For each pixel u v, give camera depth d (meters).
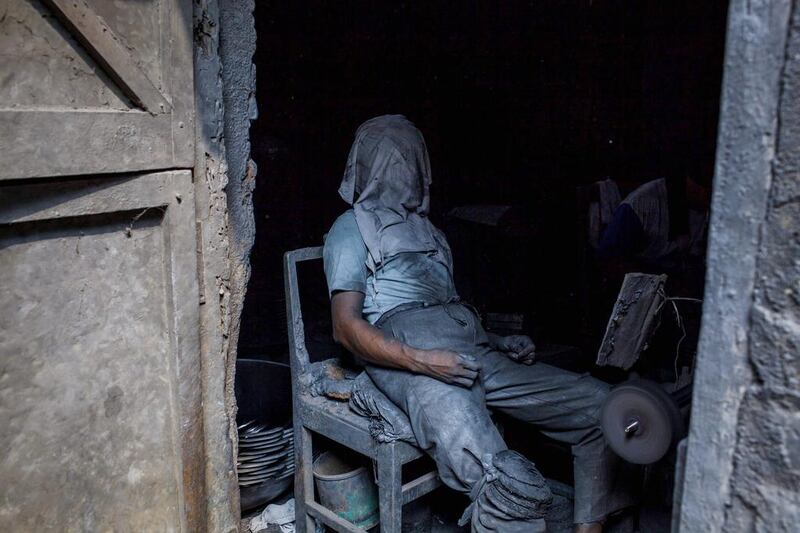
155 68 1.39
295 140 5.06
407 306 2.08
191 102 1.47
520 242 3.90
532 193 5.07
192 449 1.60
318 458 2.12
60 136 1.22
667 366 2.77
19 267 1.24
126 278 1.42
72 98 1.26
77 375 1.36
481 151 5.24
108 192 1.33
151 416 1.51
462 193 5.23
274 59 4.94
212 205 1.62
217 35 1.59
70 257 1.32
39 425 1.31
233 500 1.78
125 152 1.33
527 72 5.07
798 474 0.76
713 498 0.84
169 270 1.48
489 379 2.05
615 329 1.87
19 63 1.17
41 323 1.29
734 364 0.80
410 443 1.79
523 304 3.88
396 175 2.23
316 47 5.04
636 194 2.85
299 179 5.06
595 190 3.70
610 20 4.71
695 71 4.41
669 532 2.11
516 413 2.04
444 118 5.27
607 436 1.68
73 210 1.28
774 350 0.77
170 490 1.58
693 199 2.94
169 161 1.43
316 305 4.47
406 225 2.20
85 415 1.38
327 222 5.20
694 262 2.87
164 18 1.38
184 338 1.54
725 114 0.78
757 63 0.75
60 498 1.36
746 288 0.78
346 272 2.03
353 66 5.16
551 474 2.45
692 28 4.38
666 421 1.54
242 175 1.79
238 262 1.80
